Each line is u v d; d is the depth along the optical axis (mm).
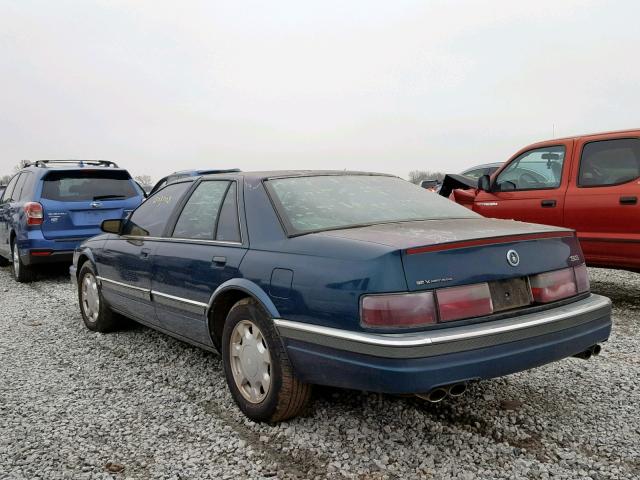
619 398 3537
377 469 2750
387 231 3023
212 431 3219
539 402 3502
